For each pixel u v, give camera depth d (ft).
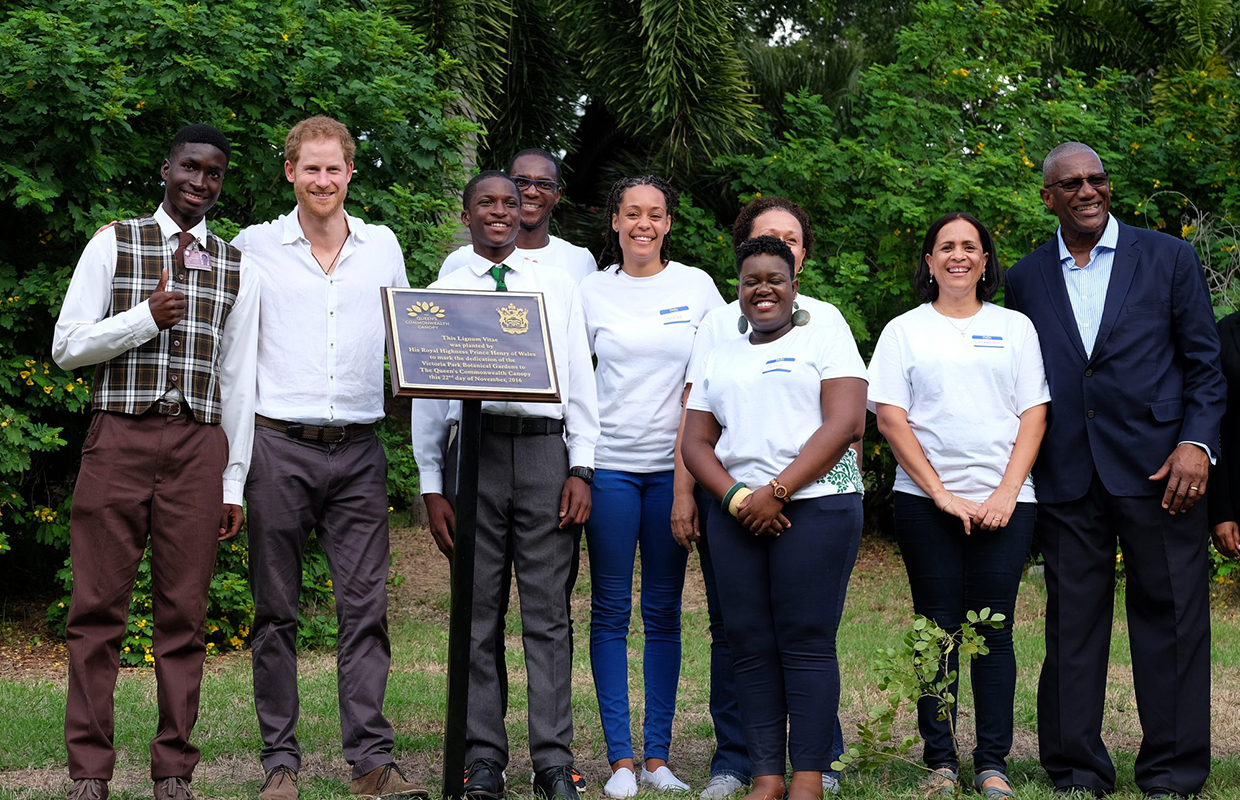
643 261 14.51
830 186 32.19
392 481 25.46
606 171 36.94
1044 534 14.14
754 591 12.82
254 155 24.34
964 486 13.73
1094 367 13.83
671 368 14.21
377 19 25.81
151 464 12.22
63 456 25.34
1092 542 13.84
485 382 11.66
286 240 13.42
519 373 11.79
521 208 15.49
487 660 13.32
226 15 23.79
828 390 12.75
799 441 12.66
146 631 22.57
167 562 12.37
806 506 12.55
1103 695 13.89
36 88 21.67
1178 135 33.40
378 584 13.57
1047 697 13.87
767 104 37.73
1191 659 13.53
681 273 14.67
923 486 13.73
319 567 24.29
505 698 14.05
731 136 33.88
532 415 13.34
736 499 12.58
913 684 12.80
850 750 12.80
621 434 14.12
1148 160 32.89
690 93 32.04
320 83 24.79
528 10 35.53
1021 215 29.32
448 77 30.48
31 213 23.54
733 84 32.63
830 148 31.58
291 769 12.96
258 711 13.24
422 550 35.83
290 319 13.29
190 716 12.51
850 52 39.34
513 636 24.62
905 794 13.08
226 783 14.07
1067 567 13.88
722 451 13.03
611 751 13.97
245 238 13.64
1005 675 13.76
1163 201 32.86
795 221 14.25
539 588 13.33
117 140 23.12
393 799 12.76
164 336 12.32
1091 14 41.04
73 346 12.04
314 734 16.20
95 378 12.37
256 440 13.16
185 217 12.65
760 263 12.88
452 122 25.86
